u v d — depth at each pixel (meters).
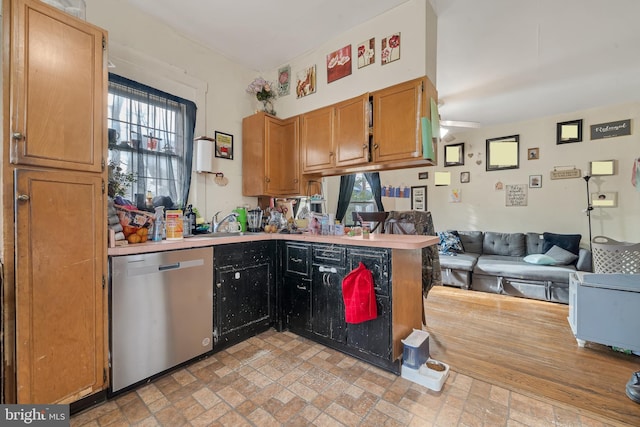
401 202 5.54
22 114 1.22
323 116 2.65
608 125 3.87
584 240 4.00
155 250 1.66
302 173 2.84
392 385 1.66
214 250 1.98
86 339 1.41
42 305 1.27
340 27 2.50
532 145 4.42
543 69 2.98
